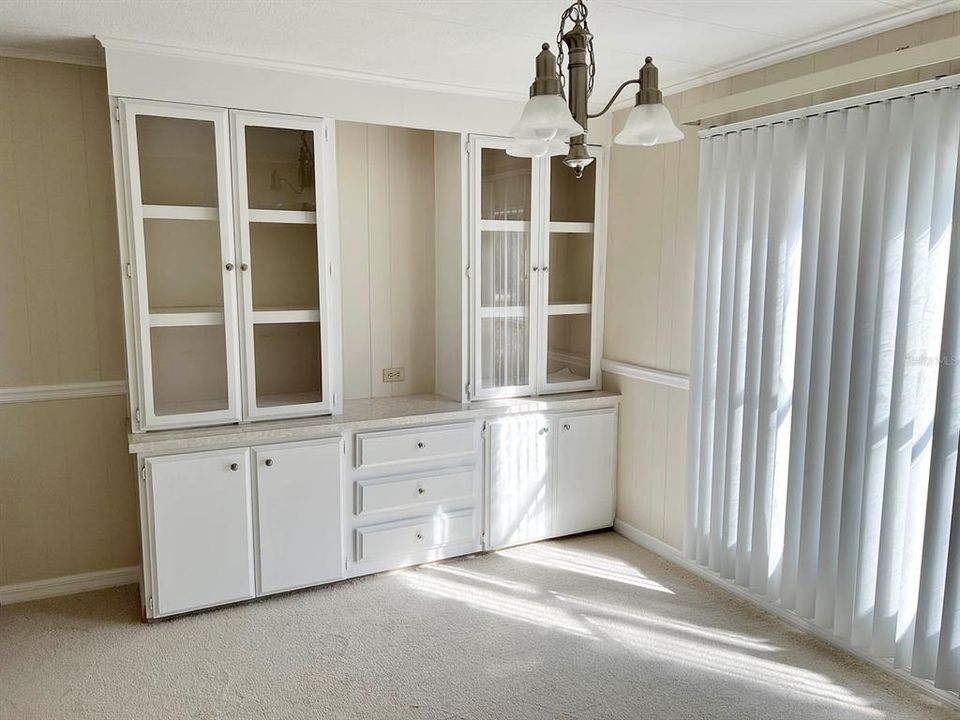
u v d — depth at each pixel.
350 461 3.26
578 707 2.40
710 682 2.54
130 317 2.88
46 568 3.20
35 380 3.09
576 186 3.80
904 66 2.20
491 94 3.47
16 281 3.02
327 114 3.12
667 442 3.57
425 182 3.80
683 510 3.49
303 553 3.17
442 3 2.30
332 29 2.58
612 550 3.74
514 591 3.25
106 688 2.50
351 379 3.74
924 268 2.32
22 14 2.44
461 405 3.62
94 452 3.23
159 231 2.91
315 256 3.20
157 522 2.88
